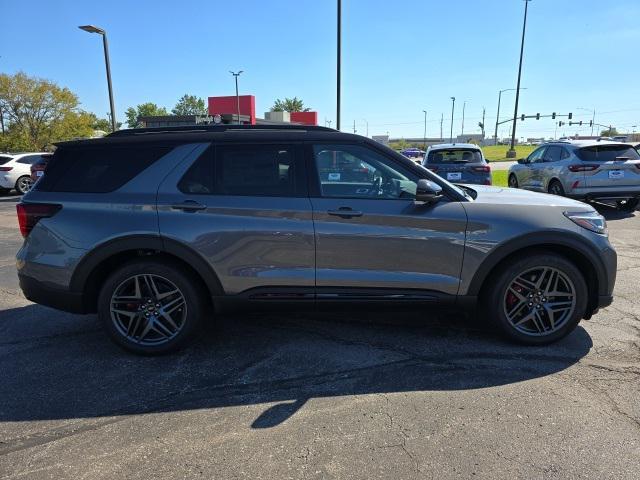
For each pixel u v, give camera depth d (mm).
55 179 3908
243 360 3846
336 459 2639
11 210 13422
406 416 3035
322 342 4156
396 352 3947
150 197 3770
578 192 10516
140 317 3902
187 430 2922
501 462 2596
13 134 43281
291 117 56562
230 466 2590
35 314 4934
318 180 3789
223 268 3762
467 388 3363
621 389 3320
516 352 3906
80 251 3762
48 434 2887
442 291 3811
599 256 3828
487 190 4484
